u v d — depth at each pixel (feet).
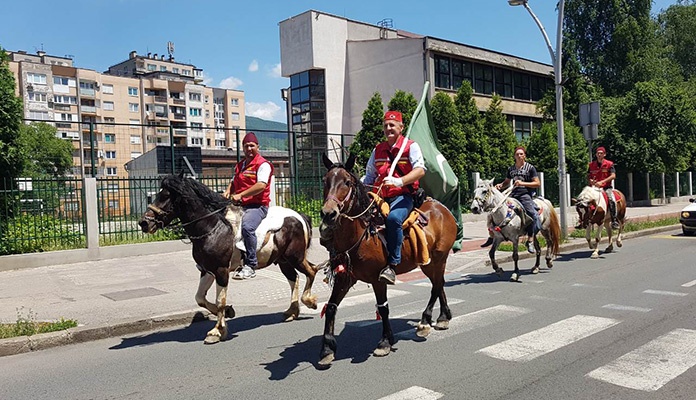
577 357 19.04
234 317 28.12
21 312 28.14
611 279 34.35
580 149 96.53
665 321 23.58
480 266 41.50
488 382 16.89
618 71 137.28
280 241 25.00
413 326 24.35
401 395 16.01
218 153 108.37
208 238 22.68
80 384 18.29
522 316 25.38
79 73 251.60
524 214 35.37
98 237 46.78
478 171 82.94
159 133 273.13
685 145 108.47
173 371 19.31
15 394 17.49
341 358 19.97
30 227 45.16
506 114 115.24
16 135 47.42
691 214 58.18
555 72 52.21
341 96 115.75
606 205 44.34
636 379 16.71
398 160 19.61
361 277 19.24
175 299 31.14
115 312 27.91
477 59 108.99
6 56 48.44
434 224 21.85
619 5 136.26
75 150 151.33
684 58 159.22
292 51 116.98
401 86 107.04
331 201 17.02
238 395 16.61
